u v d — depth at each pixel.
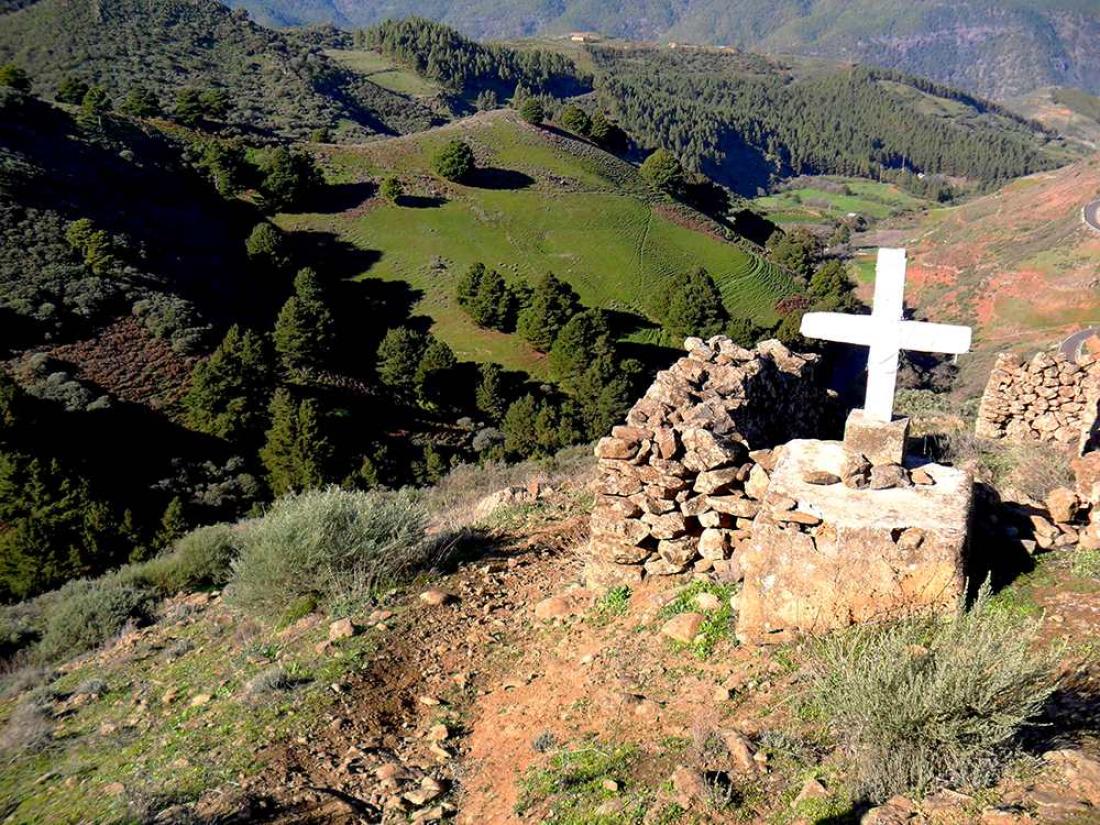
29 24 125.19
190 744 7.59
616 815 5.24
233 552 15.44
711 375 9.52
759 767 5.30
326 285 71.88
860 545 6.40
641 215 95.00
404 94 167.12
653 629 7.64
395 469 46.81
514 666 8.05
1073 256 82.44
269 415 46.53
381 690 7.98
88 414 41.50
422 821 5.98
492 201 91.44
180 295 56.25
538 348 65.94
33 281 49.69
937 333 6.94
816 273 86.50
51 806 7.25
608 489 8.68
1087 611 5.98
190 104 92.44
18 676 11.79
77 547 32.31
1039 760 4.58
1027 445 12.89
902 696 4.80
